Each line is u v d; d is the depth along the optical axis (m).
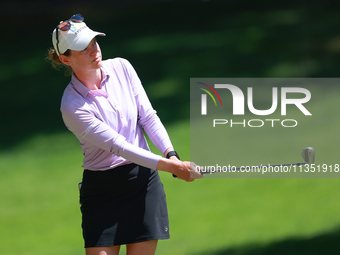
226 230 21.77
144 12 65.50
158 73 47.78
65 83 48.44
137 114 11.01
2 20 66.88
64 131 39.06
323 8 57.75
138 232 10.27
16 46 60.06
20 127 40.47
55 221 25.48
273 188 26.22
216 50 50.91
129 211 10.33
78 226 24.73
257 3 62.88
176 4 66.69
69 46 9.49
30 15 67.62
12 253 21.75
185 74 46.50
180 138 33.50
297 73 43.03
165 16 63.28
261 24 56.03
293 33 52.12
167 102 41.00
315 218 22.16
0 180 31.80
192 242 20.86
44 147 36.50
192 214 24.05
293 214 22.88
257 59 47.34
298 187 25.97
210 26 58.28
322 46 47.94
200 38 55.06
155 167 9.92
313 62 44.91
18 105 44.69
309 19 55.28
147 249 10.38
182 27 59.31
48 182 30.88
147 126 10.95
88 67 9.73
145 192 10.52
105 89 10.13
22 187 30.41
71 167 32.81
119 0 69.75
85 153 10.42
